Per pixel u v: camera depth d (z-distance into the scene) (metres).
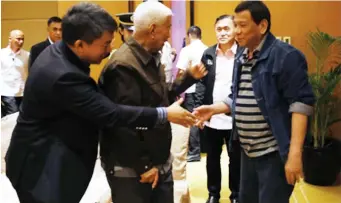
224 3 5.71
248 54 2.11
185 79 1.97
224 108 2.34
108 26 1.58
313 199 3.85
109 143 1.80
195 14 5.77
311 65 4.88
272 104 2.00
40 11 6.19
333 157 4.10
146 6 1.75
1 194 2.42
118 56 1.75
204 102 3.50
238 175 3.46
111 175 1.84
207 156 3.59
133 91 1.73
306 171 4.24
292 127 1.97
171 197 1.98
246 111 2.09
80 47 1.58
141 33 1.75
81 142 1.65
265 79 2.00
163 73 1.92
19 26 6.26
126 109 1.61
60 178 1.61
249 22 2.00
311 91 1.97
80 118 1.63
